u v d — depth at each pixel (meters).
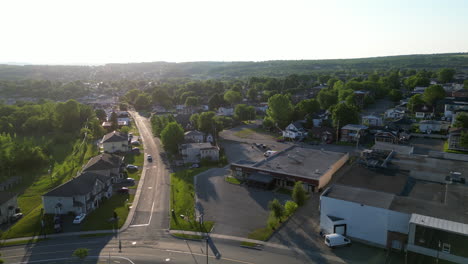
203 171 80.06
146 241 47.81
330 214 48.41
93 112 161.50
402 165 63.94
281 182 68.19
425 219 39.75
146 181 74.75
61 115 139.38
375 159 68.75
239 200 61.62
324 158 78.75
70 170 85.75
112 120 145.88
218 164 86.19
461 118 100.25
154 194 66.62
